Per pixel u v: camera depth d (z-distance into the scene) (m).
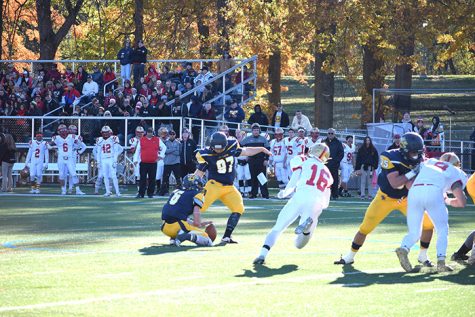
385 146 66.44
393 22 84.44
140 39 81.19
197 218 29.83
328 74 89.69
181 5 89.44
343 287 21.06
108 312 17.81
